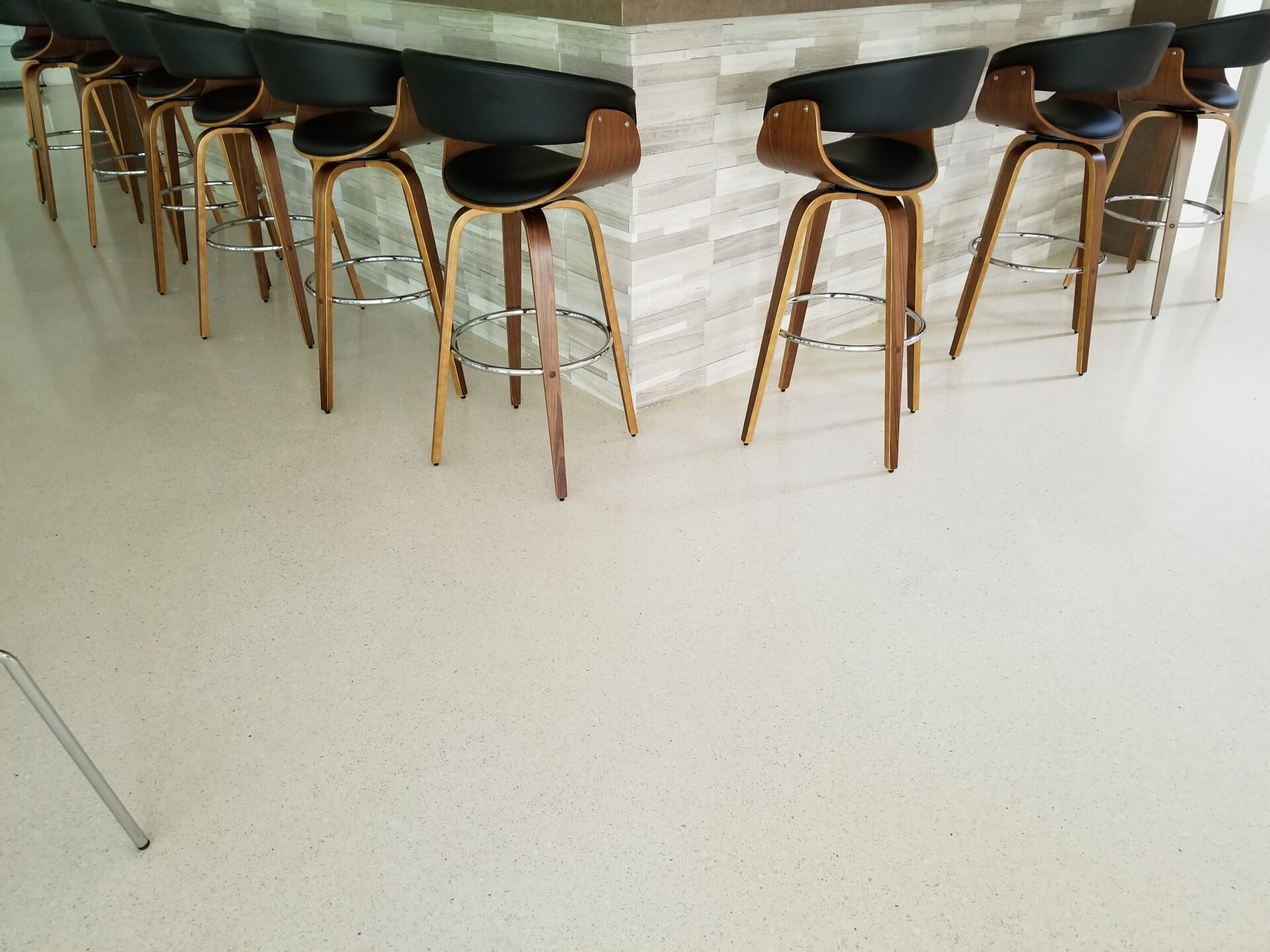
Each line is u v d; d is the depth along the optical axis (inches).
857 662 70.6
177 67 107.0
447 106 72.5
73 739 51.6
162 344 126.9
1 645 72.4
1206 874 54.5
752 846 56.2
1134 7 141.9
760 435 102.8
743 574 80.4
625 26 75.9
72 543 85.0
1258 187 186.7
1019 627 74.2
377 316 137.1
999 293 144.1
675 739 63.8
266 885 54.2
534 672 69.8
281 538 85.6
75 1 140.4
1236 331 128.6
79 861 55.7
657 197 94.0
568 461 98.0
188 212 185.8
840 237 119.5
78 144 240.4
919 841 56.5
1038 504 90.1
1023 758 62.3
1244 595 77.7
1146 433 102.6
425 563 82.1
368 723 65.4
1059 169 150.2
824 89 76.3
